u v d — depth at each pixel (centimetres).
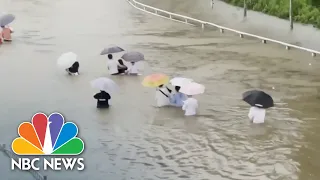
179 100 1734
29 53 2522
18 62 2334
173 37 2998
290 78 2086
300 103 1762
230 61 2386
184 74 2142
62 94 1859
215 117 1633
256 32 3045
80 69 2231
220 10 3869
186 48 2680
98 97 1705
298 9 3372
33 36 2969
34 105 1730
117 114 1658
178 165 1301
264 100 1571
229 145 1421
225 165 1300
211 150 1388
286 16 3400
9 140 1446
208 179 1226
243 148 1400
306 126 1551
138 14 3962
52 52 2553
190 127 1550
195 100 1655
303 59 2430
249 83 2008
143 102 1781
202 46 2734
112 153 1370
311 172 1256
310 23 3177
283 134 1492
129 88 1950
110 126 1554
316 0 3325
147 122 1591
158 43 2809
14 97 1816
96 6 4497
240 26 3256
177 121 1602
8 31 2773
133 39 2925
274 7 3584
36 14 3928
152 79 1716
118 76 2125
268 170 1271
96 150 1388
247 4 3841
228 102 1773
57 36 2989
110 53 2147
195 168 1284
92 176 1245
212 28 3297
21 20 3581
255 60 2408
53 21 3578
